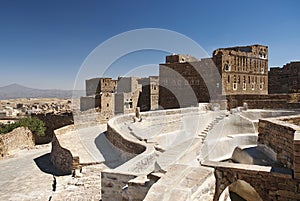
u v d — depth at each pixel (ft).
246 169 22.18
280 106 73.92
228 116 60.39
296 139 21.08
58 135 62.95
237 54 104.27
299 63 128.98
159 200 16.07
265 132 32.40
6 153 65.16
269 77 139.03
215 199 21.94
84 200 28.19
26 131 86.17
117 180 25.05
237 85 104.68
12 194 35.17
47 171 48.21
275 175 21.53
